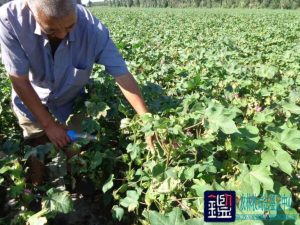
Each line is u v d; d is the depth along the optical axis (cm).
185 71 211
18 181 120
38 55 127
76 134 137
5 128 179
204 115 110
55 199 110
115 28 738
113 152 147
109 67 131
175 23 992
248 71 214
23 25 119
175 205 112
